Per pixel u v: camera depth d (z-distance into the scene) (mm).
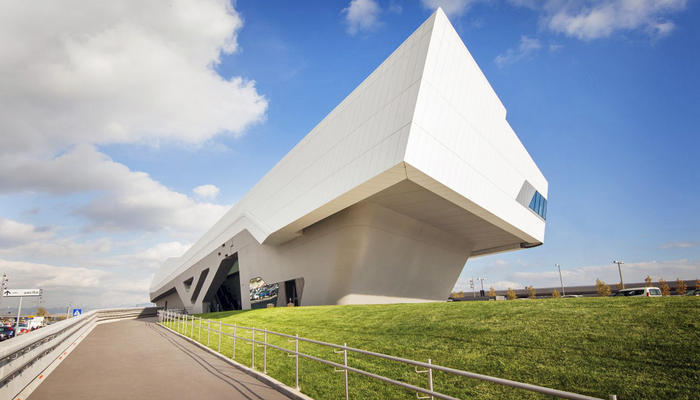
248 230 34656
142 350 14125
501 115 26531
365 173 19188
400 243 27375
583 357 7375
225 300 50188
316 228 28141
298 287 30234
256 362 10703
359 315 16031
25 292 53906
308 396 7223
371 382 8000
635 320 8570
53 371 9945
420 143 17391
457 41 20859
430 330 11148
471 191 21000
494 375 7434
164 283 64938
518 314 10883
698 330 7352
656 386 5961
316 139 26031
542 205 33594
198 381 8664
